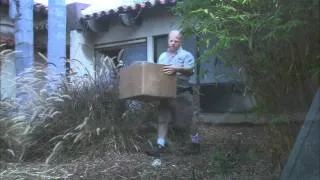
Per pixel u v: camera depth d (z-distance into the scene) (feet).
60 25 28.94
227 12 13.84
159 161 20.67
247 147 20.39
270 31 13.17
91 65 28.53
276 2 12.86
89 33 43.19
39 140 24.47
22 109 24.94
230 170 18.40
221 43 13.50
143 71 21.02
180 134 24.41
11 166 22.03
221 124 29.76
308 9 12.14
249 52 14.56
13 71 29.09
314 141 12.26
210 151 21.84
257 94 15.29
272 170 16.52
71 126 23.97
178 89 23.40
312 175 12.27
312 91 13.94
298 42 13.42
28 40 28.45
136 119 24.45
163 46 39.40
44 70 26.63
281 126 15.02
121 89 22.49
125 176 19.33
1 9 39.27
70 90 25.04
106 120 23.82
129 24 39.75
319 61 13.46
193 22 15.03
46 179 19.53
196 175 18.51
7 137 23.67
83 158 22.36
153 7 37.88
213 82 29.91
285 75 14.34
